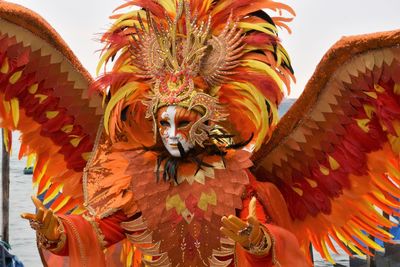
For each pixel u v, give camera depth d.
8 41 2.95
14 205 8.91
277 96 2.87
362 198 2.97
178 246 2.95
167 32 2.90
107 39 3.09
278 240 2.60
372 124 2.81
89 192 3.07
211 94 2.89
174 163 2.93
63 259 3.10
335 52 2.66
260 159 3.09
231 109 2.96
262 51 2.90
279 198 2.96
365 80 2.69
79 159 3.26
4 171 6.10
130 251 3.33
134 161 3.03
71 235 2.83
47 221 2.67
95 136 3.21
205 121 2.85
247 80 2.86
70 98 3.13
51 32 2.99
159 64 2.90
